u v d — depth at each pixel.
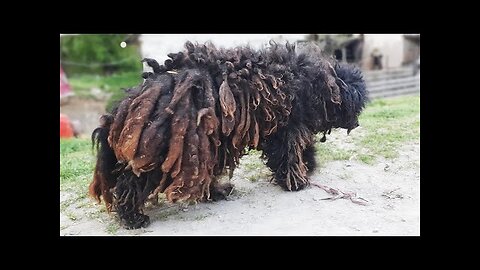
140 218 1.04
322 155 1.46
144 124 0.95
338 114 1.25
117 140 0.98
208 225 1.04
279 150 1.19
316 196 1.16
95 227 1.06
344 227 1.00
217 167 1.05
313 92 1.19
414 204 1.12
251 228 1.01
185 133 0.96
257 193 1.21
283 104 1.11
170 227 1.03
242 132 1.05
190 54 1.05
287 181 1.19
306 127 1.21
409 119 1.85
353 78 1.28
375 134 1.66
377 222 1.02
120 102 1.01
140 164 0.95
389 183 1.25
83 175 1.44
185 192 0.98
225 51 1.08
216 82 1.03
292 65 1.16
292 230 0.99
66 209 1.19
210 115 0.98
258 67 1.09
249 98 1.05
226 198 1.18
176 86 0.99
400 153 1.47
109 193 1.05
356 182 1.25
